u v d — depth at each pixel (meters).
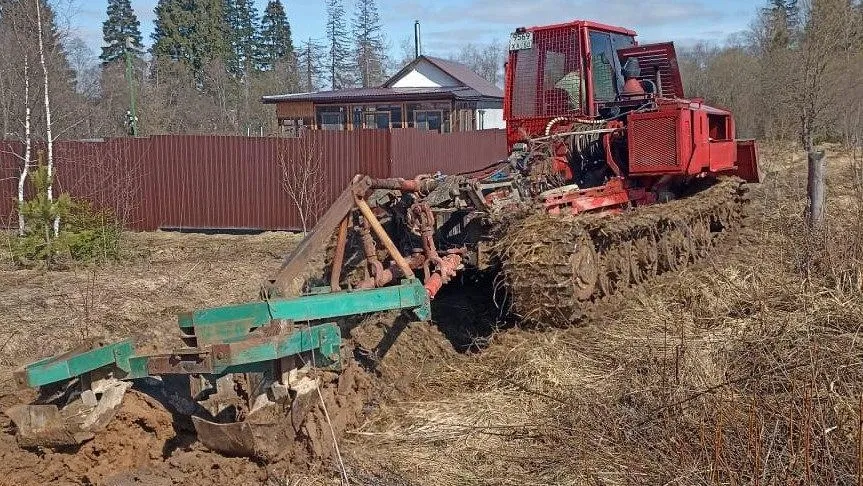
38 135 16.94
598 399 5.21
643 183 9.12
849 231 8.38
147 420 4.65
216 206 15.02
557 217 6.78
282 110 29.95
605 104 9.41
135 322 7.65
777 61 25.50
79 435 4.41
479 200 6.56
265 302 4.89
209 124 42.25
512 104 9.63
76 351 4.70
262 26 64.88
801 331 6.05
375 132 14.57
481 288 7.99
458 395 5.70
